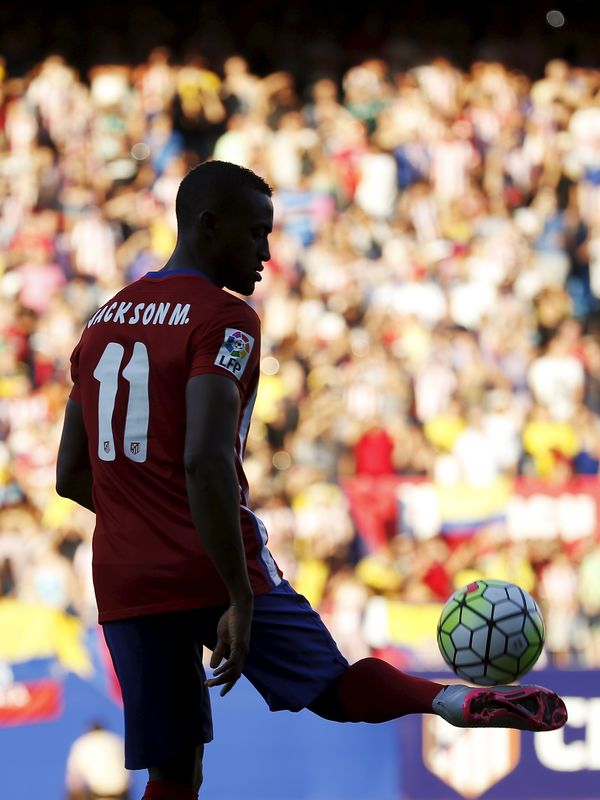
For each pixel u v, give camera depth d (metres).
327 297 45.84
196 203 10.70
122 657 10.43
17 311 44.75
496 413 41.84
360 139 50.28
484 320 45.66
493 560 37.56
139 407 10.24
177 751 10.30
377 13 57.16
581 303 48.44
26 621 31.36
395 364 43.28
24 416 41.12
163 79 51.56
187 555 10.16
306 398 42.50
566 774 31.20
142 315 10.41
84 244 46.78
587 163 50.88
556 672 31.52
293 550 37.22
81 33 55.47
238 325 10.10
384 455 40.47
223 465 9.66
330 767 30.97
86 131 50.06
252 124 50.50
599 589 37.41
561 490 38.16
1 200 47.81
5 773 30.33
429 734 31.25
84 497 11.24
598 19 57.53
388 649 33.59
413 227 48.69
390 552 37.22
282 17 57.41
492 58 54.94
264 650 10.52
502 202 50.03
